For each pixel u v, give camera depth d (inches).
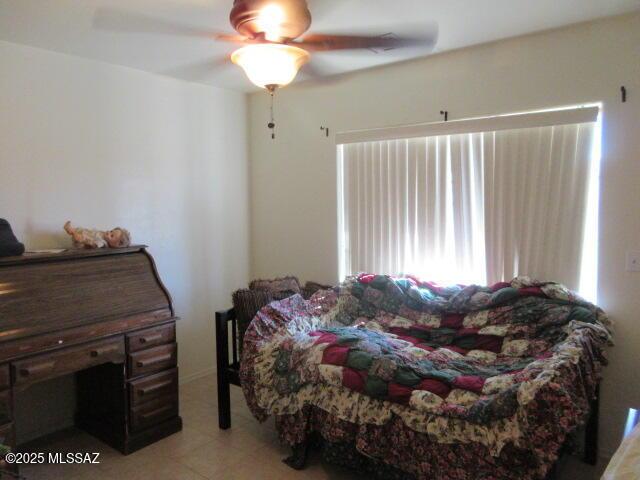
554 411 63.6
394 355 86.2
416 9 85.4
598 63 94.3
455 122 110.5
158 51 107.8
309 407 92.6
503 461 68.2
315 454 101.2
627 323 94.3
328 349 91.1
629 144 92.4
